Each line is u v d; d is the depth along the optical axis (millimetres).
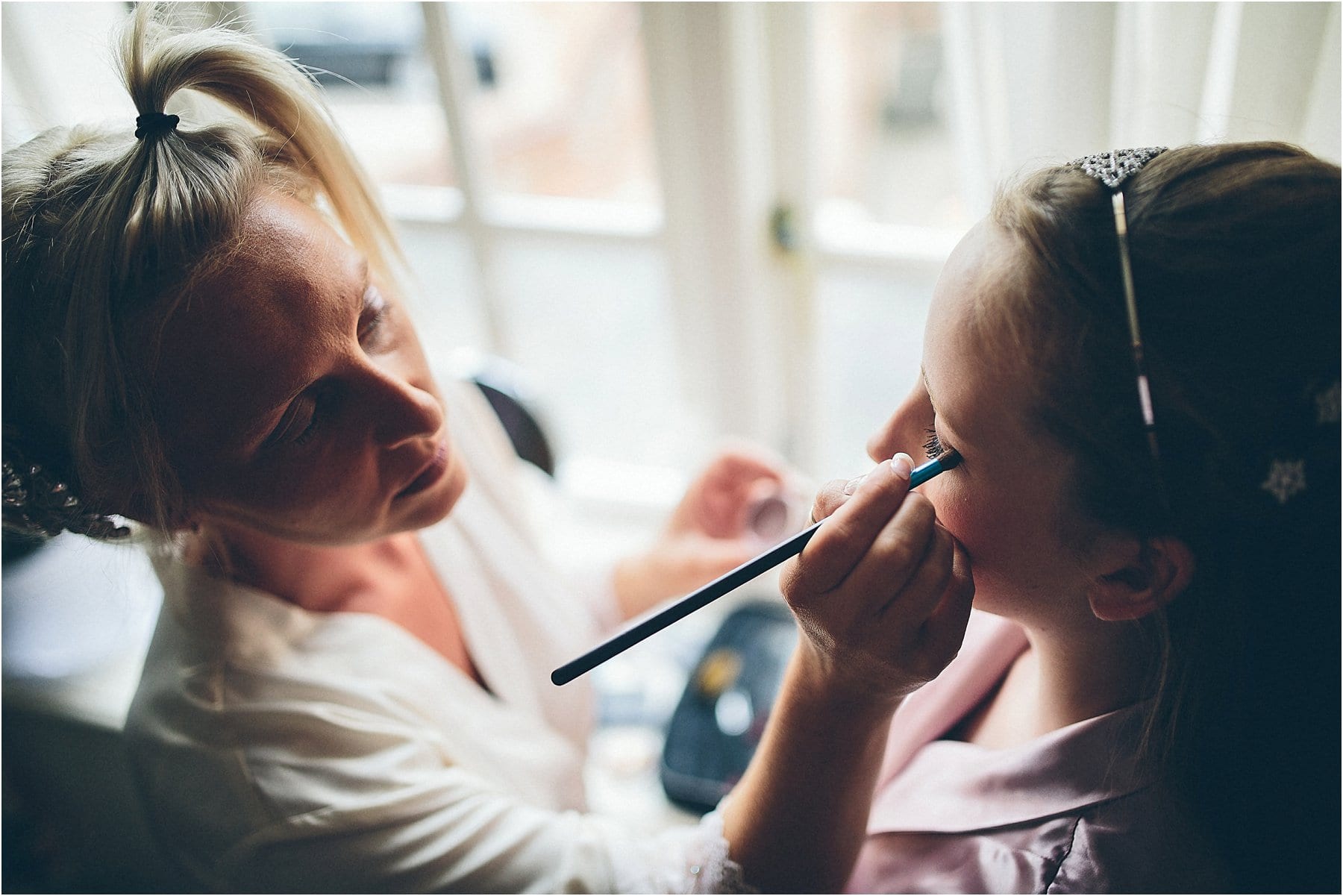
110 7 980
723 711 1055
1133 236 373
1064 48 680
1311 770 451
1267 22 620
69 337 491
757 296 1137
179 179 476
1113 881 470
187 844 653
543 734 811
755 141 1046
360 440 545
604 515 1391
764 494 919
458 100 1104
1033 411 398
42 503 568
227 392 493
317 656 682
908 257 1084
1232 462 380
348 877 615
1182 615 428
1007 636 605
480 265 1229
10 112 715
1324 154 624
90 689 898
